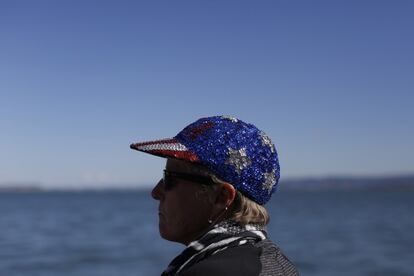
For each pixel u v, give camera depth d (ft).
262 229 5.94
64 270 80.89
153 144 5.82
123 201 614.75
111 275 74.74
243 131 5.84
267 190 5.92
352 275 69.82
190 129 5.92
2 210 359.05
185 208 5.93
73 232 157.48
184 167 5.94
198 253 5.61
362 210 310.65
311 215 249.75
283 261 5.78
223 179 5.73
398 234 135.33
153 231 158.40
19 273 78.95
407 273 71.15
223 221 5.81
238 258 5.38
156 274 75.15
